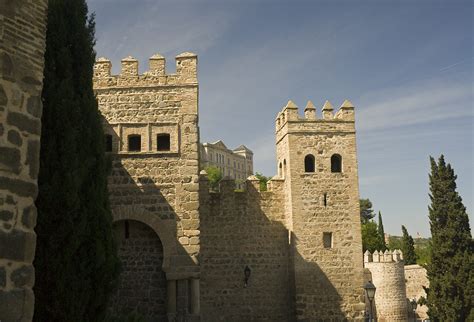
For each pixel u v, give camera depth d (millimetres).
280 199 29188
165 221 21828
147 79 23328
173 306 21000
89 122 14117
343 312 27109
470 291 33844
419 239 109438
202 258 28062
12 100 7574
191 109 22984
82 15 14984
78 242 12969
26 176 7645
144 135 22703
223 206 28766
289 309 27922
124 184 22109
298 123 28922
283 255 28500
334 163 29062
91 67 14805
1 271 7086
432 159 37719
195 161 22406
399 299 44219
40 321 12477
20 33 7875
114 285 14047
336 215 28062
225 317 27531
